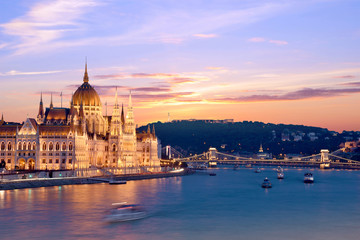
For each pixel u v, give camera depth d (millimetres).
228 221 195375
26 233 167500
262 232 176375
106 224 183375
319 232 177500
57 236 164125
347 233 176250
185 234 171000
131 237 165000
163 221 192750
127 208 196250
